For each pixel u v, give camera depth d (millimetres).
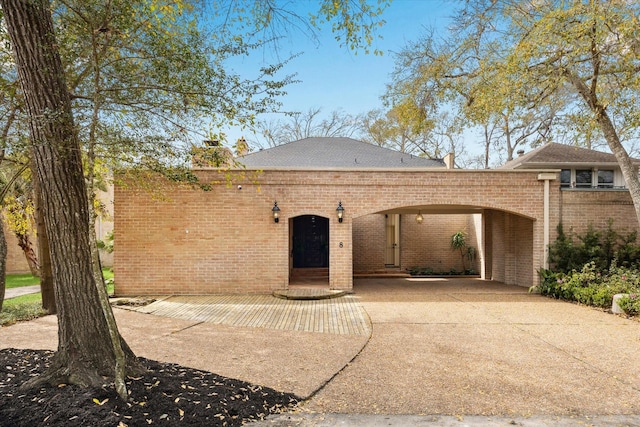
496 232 16594
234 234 12273
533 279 12867
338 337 7352
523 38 10883
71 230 4551
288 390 4801
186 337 7234
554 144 18812
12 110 6230
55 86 4504
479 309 10078
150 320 8695
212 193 12258
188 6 5984
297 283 14062
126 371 4680
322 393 4773
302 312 9672
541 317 9141
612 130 11172
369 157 17750
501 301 11250
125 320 8672
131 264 12117
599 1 9164
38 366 5047
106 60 5652
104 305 4340
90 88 5867
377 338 7301
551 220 12820
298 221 17641
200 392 4453
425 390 4887
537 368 5695
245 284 12266
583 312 9719
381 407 4398
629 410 4352
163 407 4023
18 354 5699
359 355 6281
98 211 15117
